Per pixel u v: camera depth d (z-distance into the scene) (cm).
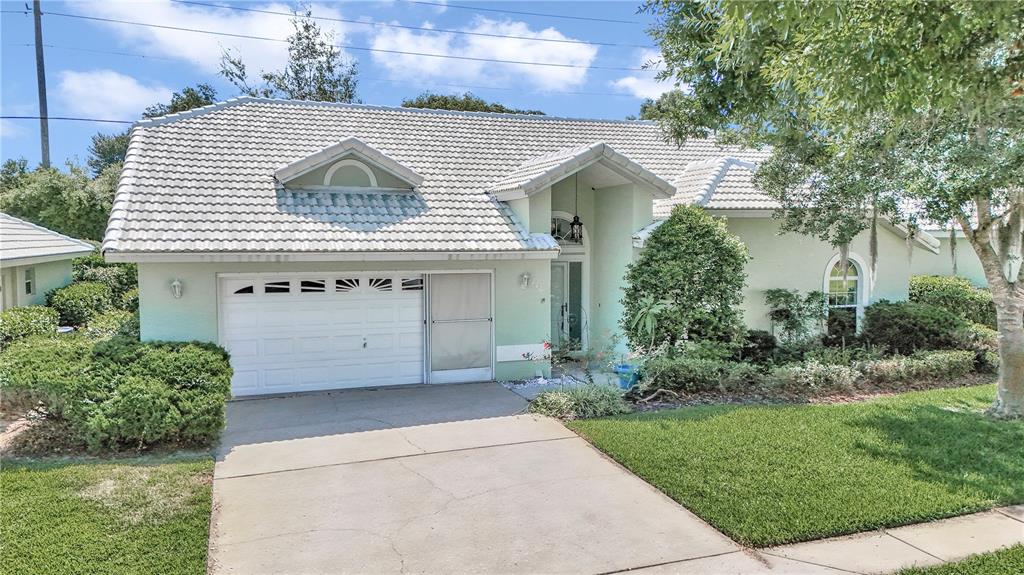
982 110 739
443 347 1389
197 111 1535
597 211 1672
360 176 1397
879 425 999
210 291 1202
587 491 753
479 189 1498
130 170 1262
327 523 667
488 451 906
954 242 1318
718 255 1357
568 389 1191
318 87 4056
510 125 1839
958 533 634
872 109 588
